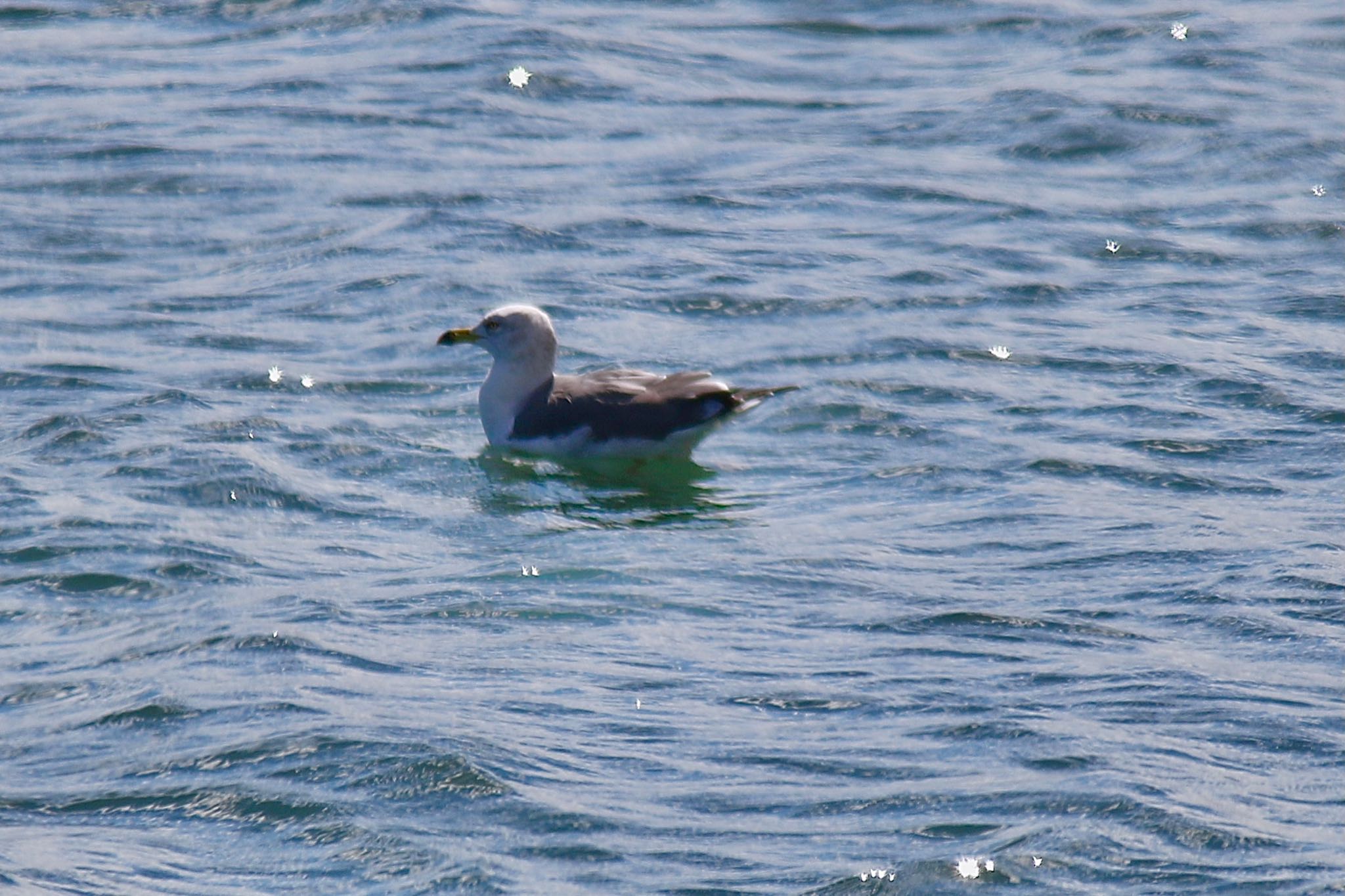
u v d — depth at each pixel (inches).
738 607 528.7
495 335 685.3
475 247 890.7
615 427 660.7
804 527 596.4
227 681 476.7
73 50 1228.5
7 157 1021.2
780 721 454.0
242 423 682.2
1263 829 398.3
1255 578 538.3
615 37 1252.5
